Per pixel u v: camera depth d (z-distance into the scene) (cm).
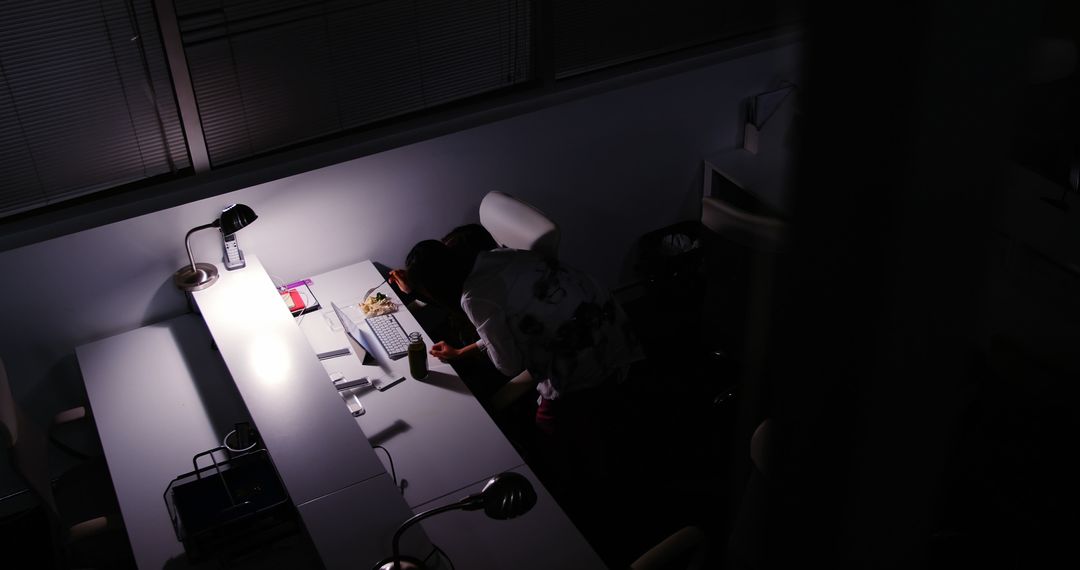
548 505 268
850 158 31
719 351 374
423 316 411
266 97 353
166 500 276
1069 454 271
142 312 360
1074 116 261
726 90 439
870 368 33
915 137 30
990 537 277
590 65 419
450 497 274
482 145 393
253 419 285
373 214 385
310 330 351
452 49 383
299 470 264
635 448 367
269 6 336
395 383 322
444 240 331
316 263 385
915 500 35
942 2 29
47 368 351
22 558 340
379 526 245
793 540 38
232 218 335
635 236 459
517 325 291
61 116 321
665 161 444
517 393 327
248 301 340
